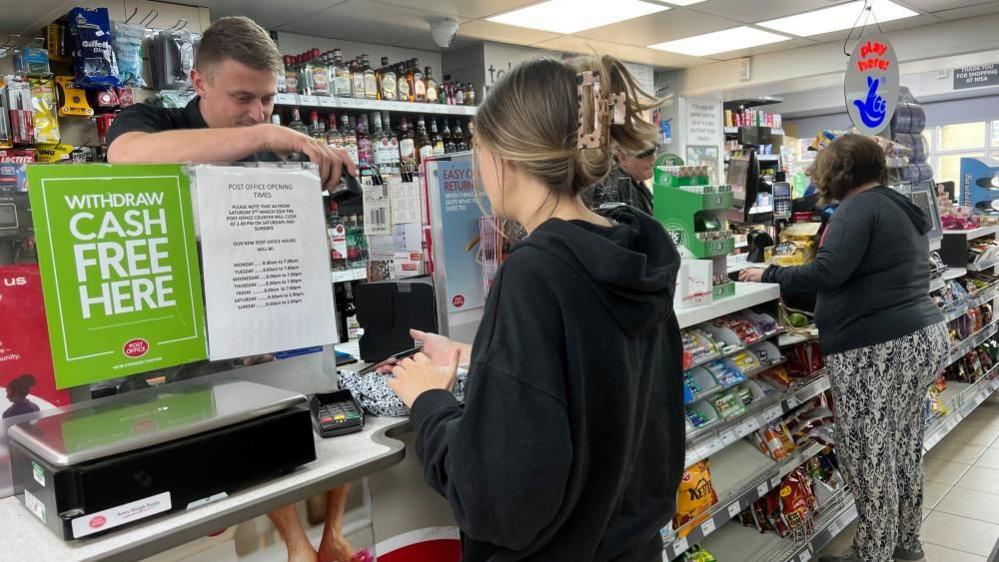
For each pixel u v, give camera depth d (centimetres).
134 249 119
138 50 364
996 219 548
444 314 170
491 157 103
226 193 128
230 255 129
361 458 114
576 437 91
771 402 273
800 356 303
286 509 125
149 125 203
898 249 257
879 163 268
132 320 119
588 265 93
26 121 317
